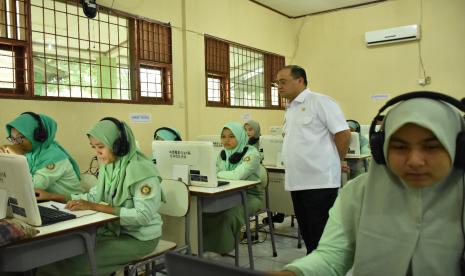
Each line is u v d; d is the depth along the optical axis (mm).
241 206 2855
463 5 5398
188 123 4562
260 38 5887
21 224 1443
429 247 786
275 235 3762
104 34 3771
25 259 1448
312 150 2334
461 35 5430
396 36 5809
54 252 1535
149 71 4195
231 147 3250
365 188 898
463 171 772
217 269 535
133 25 3998
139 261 1910
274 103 6258
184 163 2545
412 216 806
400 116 744
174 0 4418
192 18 4609
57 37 3400
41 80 3291
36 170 2414
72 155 3465
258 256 3209
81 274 1788
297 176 2383
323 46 6539
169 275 596
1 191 1581
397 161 768
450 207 780
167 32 4352
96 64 3711
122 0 3863
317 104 2352
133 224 1825
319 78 6602
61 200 2322
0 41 3031
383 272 826
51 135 2572
